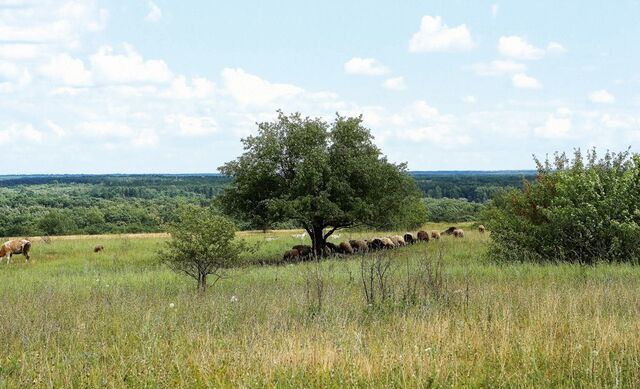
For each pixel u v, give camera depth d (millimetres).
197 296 13633
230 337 9219
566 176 21266
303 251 29297
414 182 32594
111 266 25922
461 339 8250
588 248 20438
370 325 9766
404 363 6855
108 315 11258
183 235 15586
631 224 19141
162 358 7508
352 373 6559
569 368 7023
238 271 20344
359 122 31797
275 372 6844
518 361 7332
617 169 21891
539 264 20219
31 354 7984
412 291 12289
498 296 11867
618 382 6246
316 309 10766
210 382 6633
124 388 6629
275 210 29422
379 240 33375
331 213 29234
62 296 14125
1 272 24875
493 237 22734
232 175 31562
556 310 10031
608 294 11555
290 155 30938
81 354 8078
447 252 26578
